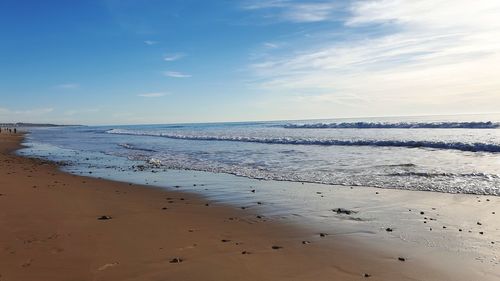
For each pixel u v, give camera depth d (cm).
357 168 1638
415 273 555
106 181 1473
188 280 515
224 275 537
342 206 991
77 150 3291
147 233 744
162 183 1420
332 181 1362
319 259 612
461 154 2069
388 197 1083
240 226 814
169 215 906
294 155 2238
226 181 1438
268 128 7412
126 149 3203
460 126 4894
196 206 1017
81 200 1049
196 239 712
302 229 791
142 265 568
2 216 828
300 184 1334
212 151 2683
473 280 528
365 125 5888
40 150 3391
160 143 3828
